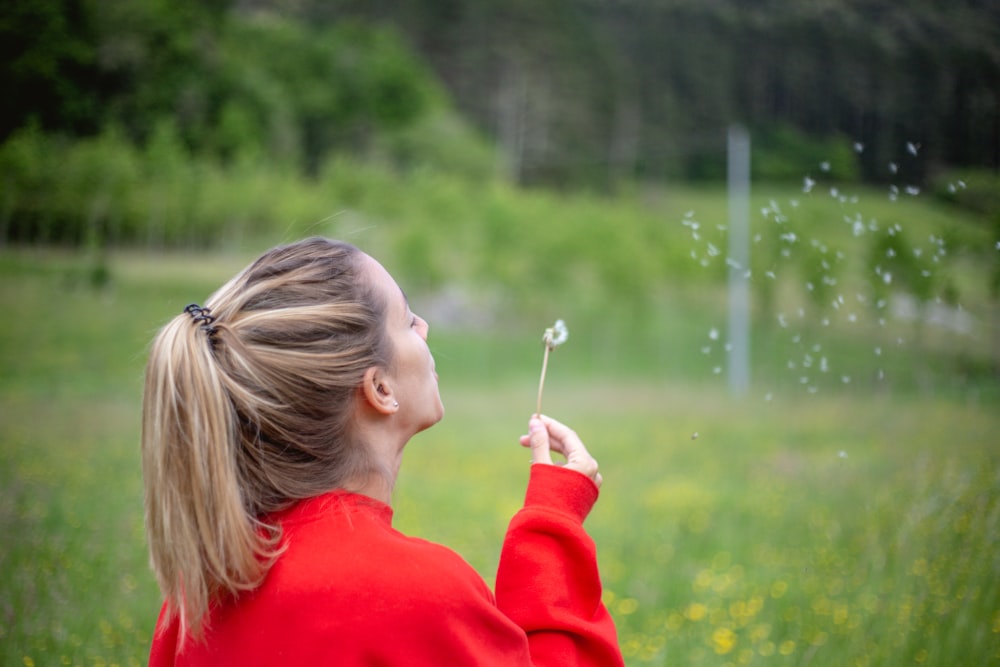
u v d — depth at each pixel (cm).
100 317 2395
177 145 4522
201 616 103
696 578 432
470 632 103
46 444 767
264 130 6247
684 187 7706
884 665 257
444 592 102
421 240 3981
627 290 3844
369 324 113
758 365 1938
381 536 106
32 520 415
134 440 833
